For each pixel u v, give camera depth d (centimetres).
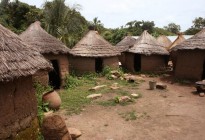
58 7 2403
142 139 723
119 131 786
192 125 826
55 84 1532
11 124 538
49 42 1419
